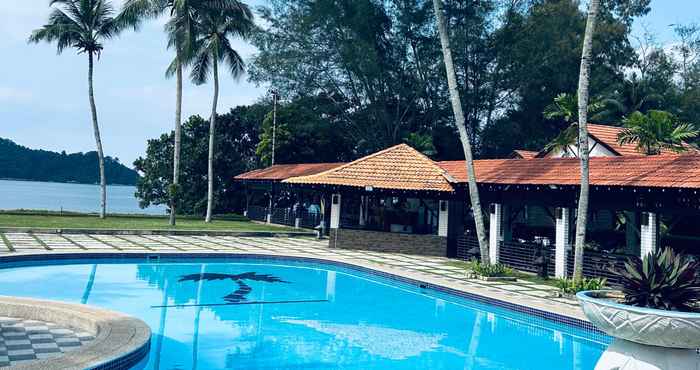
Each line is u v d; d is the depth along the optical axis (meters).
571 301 13.29
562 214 17.05
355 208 31.22
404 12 39.03
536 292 14.55
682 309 6.29
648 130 22.22
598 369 6.48
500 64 40.69
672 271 6.46
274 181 34.06
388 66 40.44
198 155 44.22
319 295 14.75
